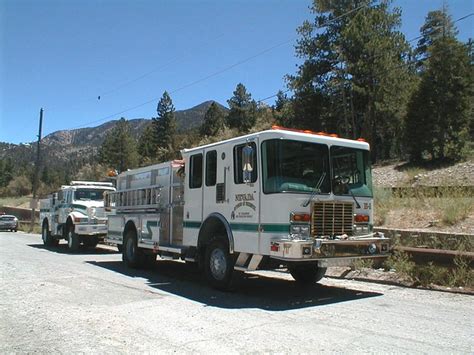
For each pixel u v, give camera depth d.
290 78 44.28
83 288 9.99
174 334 6.38
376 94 40.56
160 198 11.98
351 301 8.50
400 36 40.91
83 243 19.69
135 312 7.70
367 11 41.09
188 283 10.80
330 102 43.22
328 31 43.25
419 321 6.97
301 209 8.37
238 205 9.15
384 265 10.89
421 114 35.34
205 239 10.24
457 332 6.38
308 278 10.32
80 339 6.18
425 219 13.28
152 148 85.88
